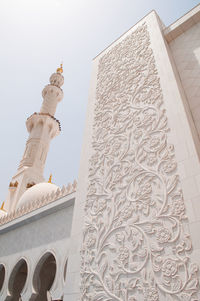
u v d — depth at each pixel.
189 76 6.61
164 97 5.83
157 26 7.94
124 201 5.09
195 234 3.69
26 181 21.91
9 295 9.01
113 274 4.38
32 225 10.26
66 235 8.34
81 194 6.32
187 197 4.11
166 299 3.50
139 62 7.50
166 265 3.76
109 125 6.93
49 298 12.86
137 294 3.86
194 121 5.55
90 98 8.62
